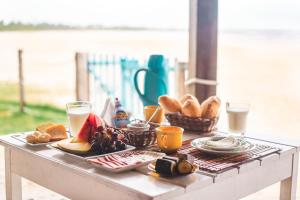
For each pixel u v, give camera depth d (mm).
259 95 6277
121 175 1161
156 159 1262
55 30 9578
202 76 3447
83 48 8945
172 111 1812
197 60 3461
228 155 1365
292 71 6488
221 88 6594
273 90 6488
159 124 1702
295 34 6445
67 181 1289
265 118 5234
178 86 3988
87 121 1436
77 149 1338
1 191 2709
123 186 1070
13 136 1649
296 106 5734
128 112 1813
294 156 1521
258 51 6793
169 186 1072
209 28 3348
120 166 1183
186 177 1146
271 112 5496
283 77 6594
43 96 7996
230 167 1235
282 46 6559
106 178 1131
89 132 1425
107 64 4805
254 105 5820
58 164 1288
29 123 6262
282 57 6578
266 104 5848
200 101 3486
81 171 1203
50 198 2615
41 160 1388
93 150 1350
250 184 1322
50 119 6531
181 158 1165
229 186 1237
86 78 4559
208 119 1730
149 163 1253
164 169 1142
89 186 1204
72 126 1623
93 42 9516
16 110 7043
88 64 4621
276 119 5184
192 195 1113
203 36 3387
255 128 4762
